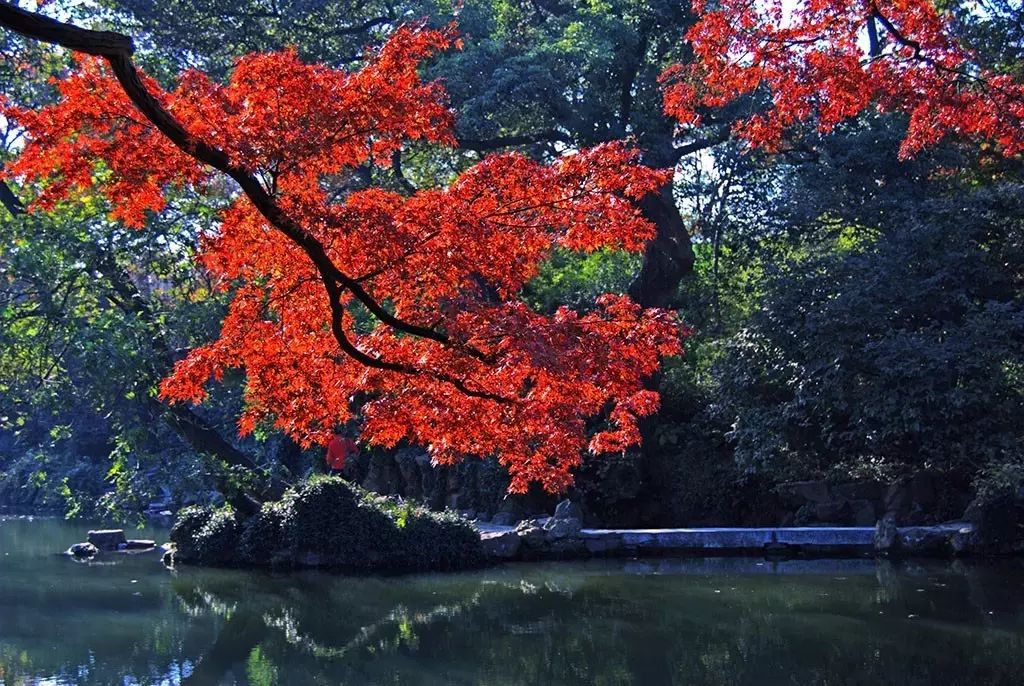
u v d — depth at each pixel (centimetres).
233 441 1978
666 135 1872
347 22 1892
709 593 1278
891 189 1792
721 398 1788
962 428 1498
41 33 367
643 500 1903
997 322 1480
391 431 578
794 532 1609
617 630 1093
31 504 2964
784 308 1677
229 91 468
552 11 1920
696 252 2553
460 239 493
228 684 915
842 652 956
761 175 2061
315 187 513
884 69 869
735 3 882
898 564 1464
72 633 1134
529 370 528
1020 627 1032
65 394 1545
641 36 1834
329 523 1594
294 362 563
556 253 2170
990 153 1634
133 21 1733
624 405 595
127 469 1697
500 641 1066
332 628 1155
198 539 1675
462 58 1631
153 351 1478
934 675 868
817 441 1711
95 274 1549
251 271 541
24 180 484
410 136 511
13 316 1478
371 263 494
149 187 475
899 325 1605
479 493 1900
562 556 1638
